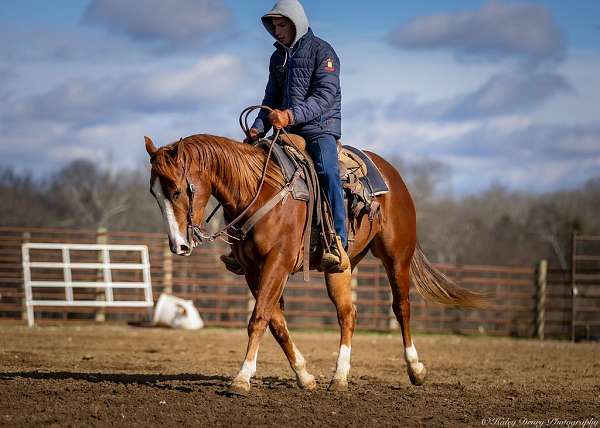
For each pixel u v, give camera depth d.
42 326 21.88
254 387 9.48
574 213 56.41
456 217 62.19
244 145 8.84
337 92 9.37
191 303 22.47
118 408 7.79
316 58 9.26
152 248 25.73
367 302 23.52
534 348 19.41
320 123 9.24
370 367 13.81
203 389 8.98
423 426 7.49
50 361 13.01
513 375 12.99
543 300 23.45
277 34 9.31
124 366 12.59
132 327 22.23
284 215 8.60
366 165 9.84
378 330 23.41
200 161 8.36
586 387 11.27
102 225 52.81
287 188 8.65
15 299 27.06
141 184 63.75
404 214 10.19
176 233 8.10
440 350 18.03
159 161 8.15
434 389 10.07
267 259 8.57
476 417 8.02
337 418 7.69
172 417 7.48
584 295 23.11
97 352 15.30
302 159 8.98
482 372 13.39
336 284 9.44
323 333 22.34
